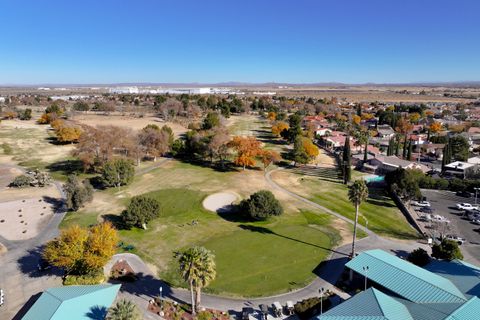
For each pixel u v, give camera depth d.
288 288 52.97
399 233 71.81
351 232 71.94
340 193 96.62
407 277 48.56
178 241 67.62
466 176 108.88
